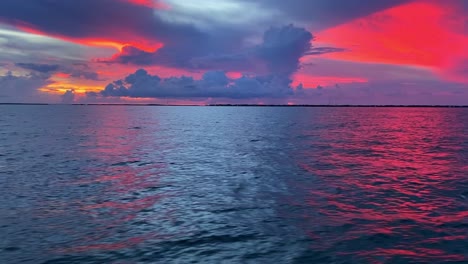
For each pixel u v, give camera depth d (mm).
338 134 41281
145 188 13617
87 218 9945
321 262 7164
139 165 19062
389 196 12430
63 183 14273
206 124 63875
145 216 10172
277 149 26719
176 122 70812
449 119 89438
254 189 13570
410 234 8648
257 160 21156
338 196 12469
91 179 15148
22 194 12430
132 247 7957
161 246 8023
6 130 42719
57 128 47375
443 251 7621
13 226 9227
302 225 9383
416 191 13164
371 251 7656
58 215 10172
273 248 7891
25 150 24641
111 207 11023
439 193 12828
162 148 27125
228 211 10672
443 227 9125
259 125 60719
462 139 35219
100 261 7254
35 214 10227
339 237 8492
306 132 44438
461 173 16828
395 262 7129
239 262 7199
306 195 12633
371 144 30359
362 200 11898
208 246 8016
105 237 8547
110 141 31891
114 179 15227
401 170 17688
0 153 22953
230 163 19969
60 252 7676
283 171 17438
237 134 41156
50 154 22844
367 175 16344
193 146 28578
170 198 12156
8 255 7500
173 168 18234
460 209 10773
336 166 18953
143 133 41844
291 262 7180
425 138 36219
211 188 13711
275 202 11695
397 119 88188
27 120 69250
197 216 10195
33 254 7562
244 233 8805
